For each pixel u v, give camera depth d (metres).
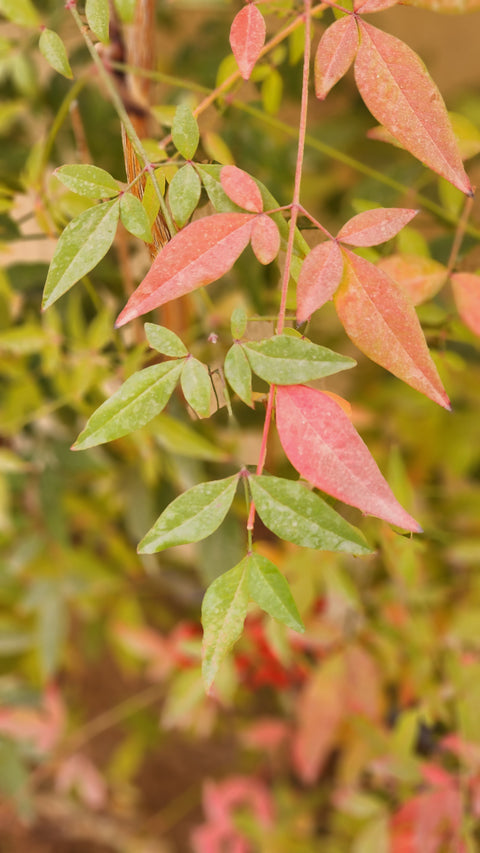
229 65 0.55
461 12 0.45
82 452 0.80
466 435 0.96
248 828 0.96
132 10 0.50
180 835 1.23
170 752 1.31
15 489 0.84
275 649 0.69
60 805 1.23
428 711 0.68
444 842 0.69
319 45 0.44
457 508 0.91
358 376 0.97
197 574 1.01
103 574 0.93
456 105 0.90
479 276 0.53
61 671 1.14
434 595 0.79
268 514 0.42
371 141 0.94
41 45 0.47
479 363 0.90
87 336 0.62
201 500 0.42
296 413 0.41
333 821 0.96
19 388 0.74
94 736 1.27
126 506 0.83
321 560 0.72
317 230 0.44
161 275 0.42
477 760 0.65
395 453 0.60
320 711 0.80
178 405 0.59
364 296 0.43
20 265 0.66
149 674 0.98
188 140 0.43
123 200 0.43
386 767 0.68
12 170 0.71
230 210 0.43
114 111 0.76
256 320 0.44
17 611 1.00
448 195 0.58
